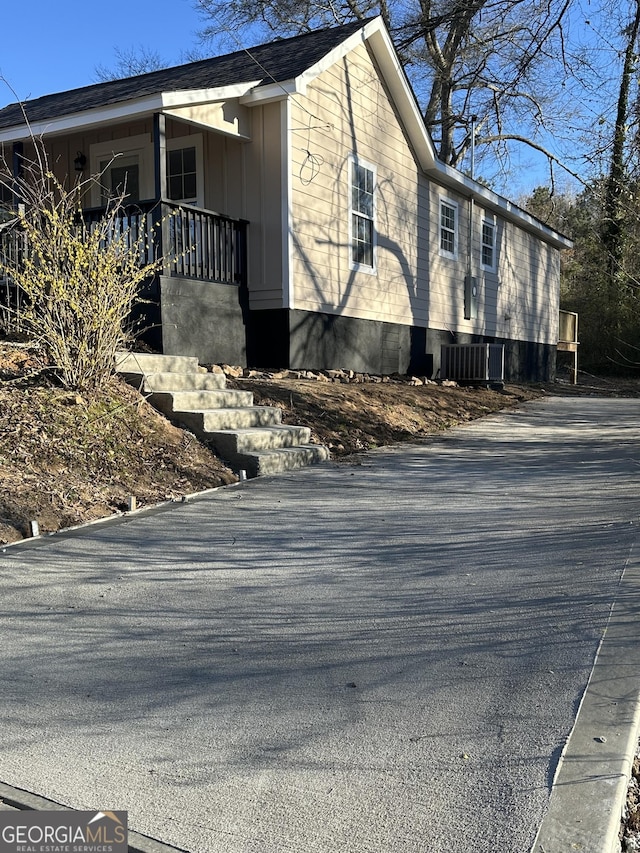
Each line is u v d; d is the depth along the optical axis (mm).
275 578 4309
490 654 3227
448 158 24234
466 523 5398
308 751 2502
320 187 11648
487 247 18062
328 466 7445
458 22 17344
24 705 2854
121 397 7062
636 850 2119
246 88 10578
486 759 2420
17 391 6582
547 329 22125
